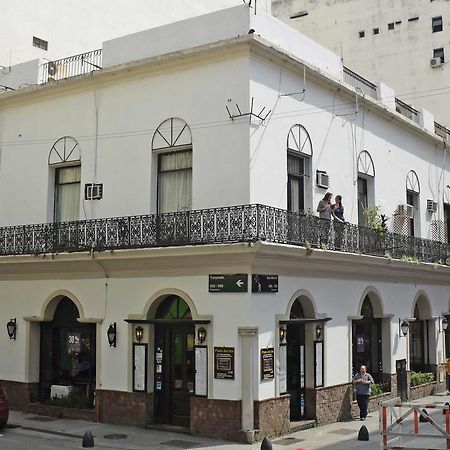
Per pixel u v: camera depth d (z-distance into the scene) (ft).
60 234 63.87
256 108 56.80
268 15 59.93
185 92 59.88
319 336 61.57
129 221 59.41
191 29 60.44
